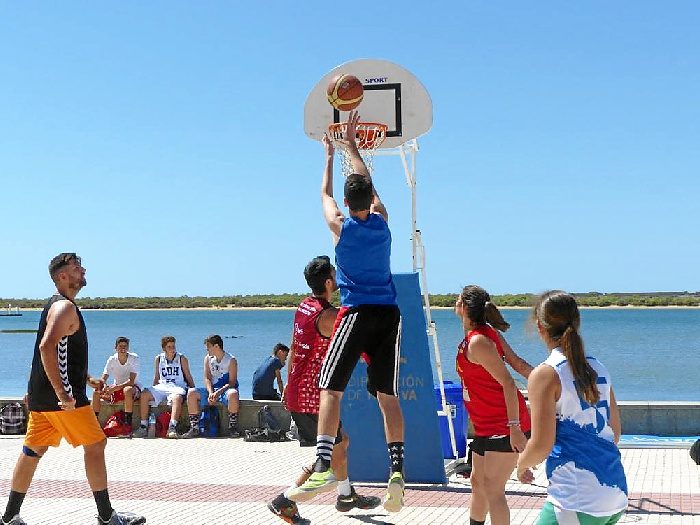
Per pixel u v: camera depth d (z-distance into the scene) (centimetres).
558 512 434
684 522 738
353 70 932
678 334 6506
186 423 1393
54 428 692
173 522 753
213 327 8994
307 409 768
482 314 616
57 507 816
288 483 945
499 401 607
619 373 3189
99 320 13300
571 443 438
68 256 691
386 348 612
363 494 876
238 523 750
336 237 611
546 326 457
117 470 1038
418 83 925
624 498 437
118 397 1396
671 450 1138
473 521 640
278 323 10456
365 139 924
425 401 931
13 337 7831
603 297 17062
